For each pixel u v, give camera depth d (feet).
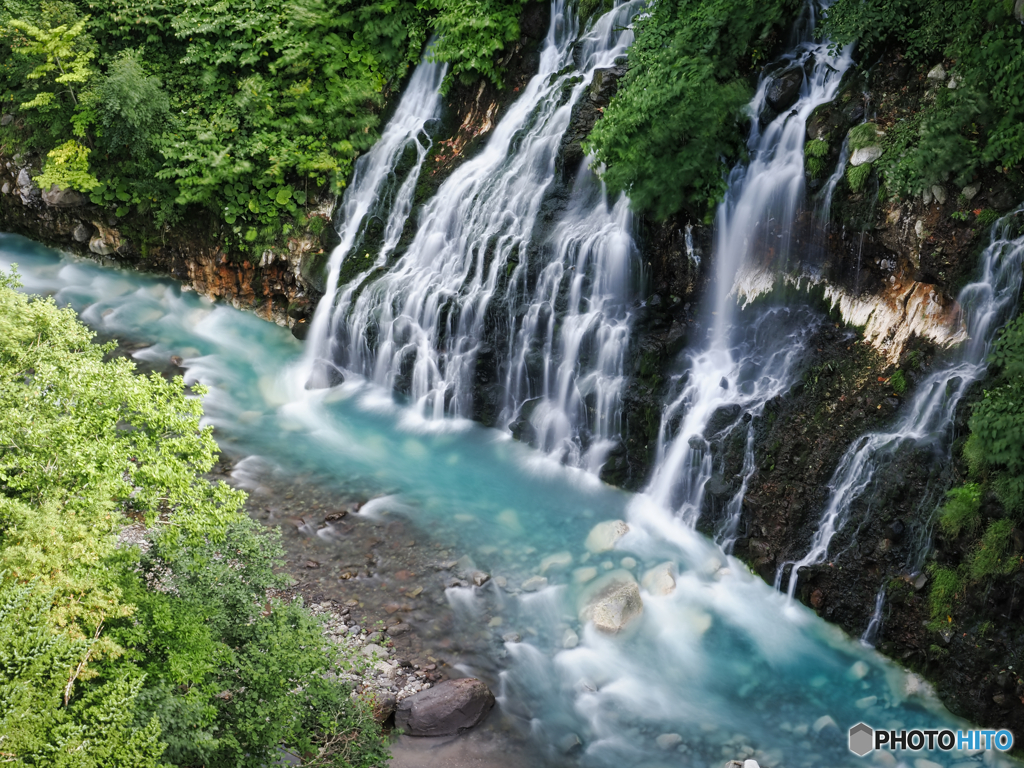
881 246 40.88
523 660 36.68
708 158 45.24
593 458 48.06
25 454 26.96
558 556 42.57
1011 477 32.81
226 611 29.76
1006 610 32.76
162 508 43.01
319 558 42.52
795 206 43.75
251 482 48.32
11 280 36.99
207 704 25.94
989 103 37.14
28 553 23.22
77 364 29.45
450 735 32.81
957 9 40.01
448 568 41.96
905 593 35.70
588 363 49.16
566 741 32.71
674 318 47.91
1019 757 31.53
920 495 36.47
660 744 32.73
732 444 42.70
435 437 52.80
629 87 47.65
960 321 38.22
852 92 43.01
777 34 46.88
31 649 21.33
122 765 21.12
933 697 34.40
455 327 53.72
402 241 60.34
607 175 47.29
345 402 56.59
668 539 43.57
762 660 36.70
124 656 25.21
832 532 38.52
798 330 43.75
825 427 40.40
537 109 56.54
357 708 29.68
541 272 51.39
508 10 59.88
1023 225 35.91
